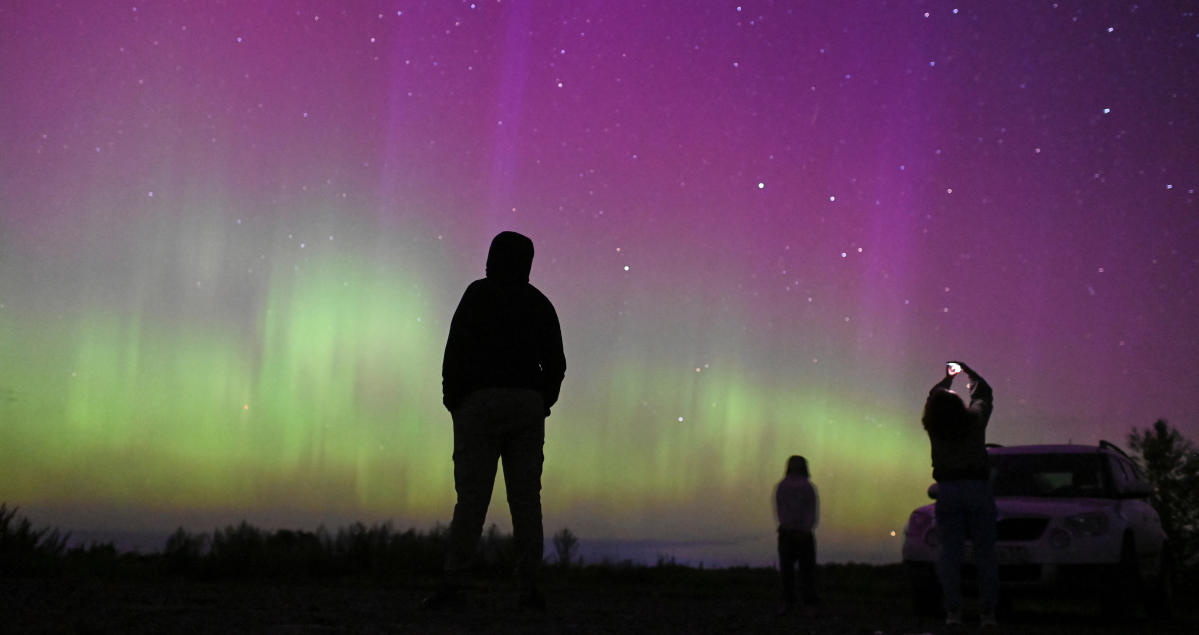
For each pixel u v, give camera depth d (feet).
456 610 16.69
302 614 15.92
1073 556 26.58
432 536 43.78
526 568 17.21
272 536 42.60
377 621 14.78
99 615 14.42
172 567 35.81
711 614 23.07
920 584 27.68
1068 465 30.63
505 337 16.56
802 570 28.84
